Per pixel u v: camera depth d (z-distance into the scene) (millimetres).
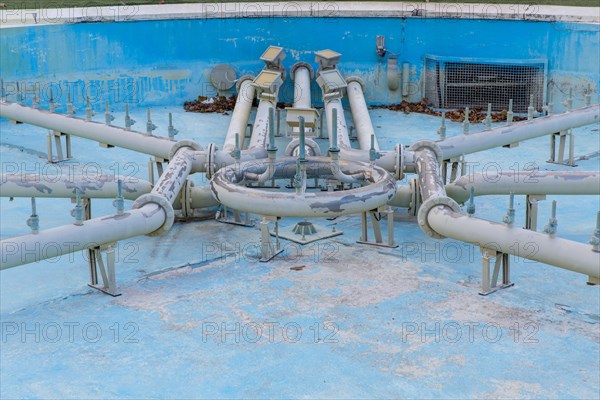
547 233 9289
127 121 14102
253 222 12555
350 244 11562
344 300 9680
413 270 10586
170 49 19609
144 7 20328
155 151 13547
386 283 10164
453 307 9484
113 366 8172
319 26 19781
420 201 12188
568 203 13328
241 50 19828
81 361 8266
